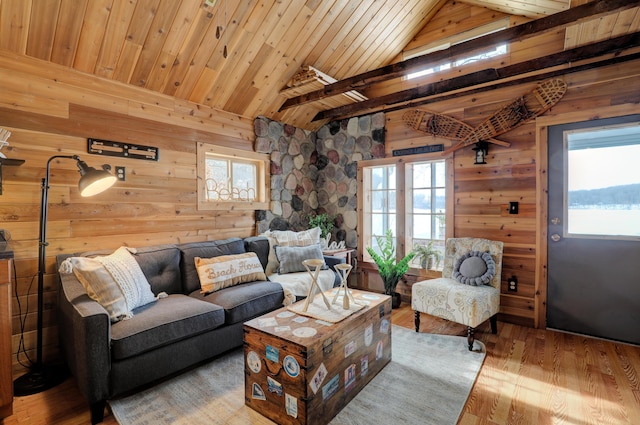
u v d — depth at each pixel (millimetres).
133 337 1977
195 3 2609
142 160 3039
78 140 2652
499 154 3396
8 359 1800
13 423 1838
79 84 2646
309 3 3039
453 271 3246
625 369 2391
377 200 4520
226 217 3758
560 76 3041
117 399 2039
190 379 2283
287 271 3561
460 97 3621
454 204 3697
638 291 2785
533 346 2797
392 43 3914
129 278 2320
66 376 2346
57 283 2463
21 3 2135
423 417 1867
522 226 3283
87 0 2289
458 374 2332
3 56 2299
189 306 2402
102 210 2801
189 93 3326
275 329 1903
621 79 2785
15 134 2355
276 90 3803
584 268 3002
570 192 3062
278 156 4305
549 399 2037
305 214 4707
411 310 3811
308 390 1686
